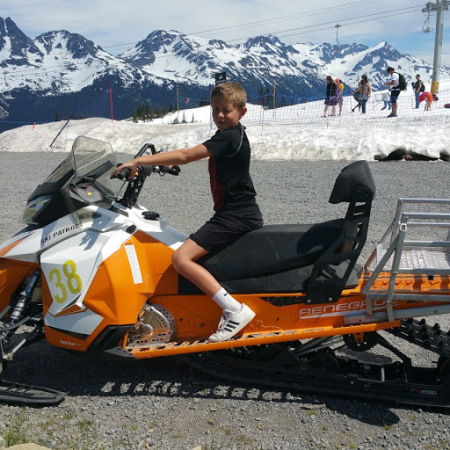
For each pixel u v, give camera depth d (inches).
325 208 347.9
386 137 598.9
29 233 146.4
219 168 134.1
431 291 128.4
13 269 145.1
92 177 140.6
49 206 142.6
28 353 168.9
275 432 128.3
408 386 136.3
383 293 130.0
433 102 1123.3
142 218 143.6
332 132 652.1
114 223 138.2
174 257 135.3
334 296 134.4
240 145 132.0
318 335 135.0
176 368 156.9
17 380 152.0
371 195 128.3
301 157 597.9
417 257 141.4
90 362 161.8
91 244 137.0
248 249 138.3
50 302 140.9
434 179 444.8
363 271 142.5
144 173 137.9
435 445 122.6
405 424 130.3
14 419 133.2
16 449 114.0
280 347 144.4
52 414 135.8
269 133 683.4
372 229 294.2
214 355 148.3
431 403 134.4
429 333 143.9
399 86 829.8
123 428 130.0
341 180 129.7
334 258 132.3
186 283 139.9
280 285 136.4
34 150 821.9
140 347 142.1
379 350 168.4
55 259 138.5
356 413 135.2
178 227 307.6
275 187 427.8
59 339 141.1
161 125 1009.5
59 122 999.0
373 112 959.6
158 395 143.7
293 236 138.4
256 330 140.3
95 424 131.3
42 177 520.1
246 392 144.3
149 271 140.0
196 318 142.9
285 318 138.7
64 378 153.0
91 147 144.7
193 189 428.5
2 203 386.6
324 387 141.9
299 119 912.3
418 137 592.1
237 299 138.0
